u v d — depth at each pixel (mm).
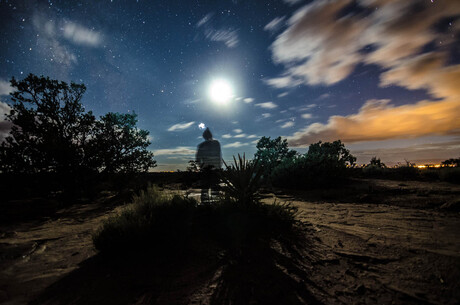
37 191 8828
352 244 2893
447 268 2053
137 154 11672
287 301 1780
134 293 1993
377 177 10289
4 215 5648
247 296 1872
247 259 2586
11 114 9211
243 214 3898
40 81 9625
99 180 10438
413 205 5086
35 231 4449
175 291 2000
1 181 8312
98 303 1863
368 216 4379
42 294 2020
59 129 10047
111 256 2828
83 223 5090
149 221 3172
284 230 3604
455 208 4398
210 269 2389
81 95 10609
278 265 2410
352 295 1825
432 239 2834
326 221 4129
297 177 9898
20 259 2883
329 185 9281
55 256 2984
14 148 8484
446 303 1638
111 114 11359
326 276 2148
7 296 1989
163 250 2932
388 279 2018
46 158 8805
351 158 12117
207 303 1801
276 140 16719
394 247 2676
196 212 4227
